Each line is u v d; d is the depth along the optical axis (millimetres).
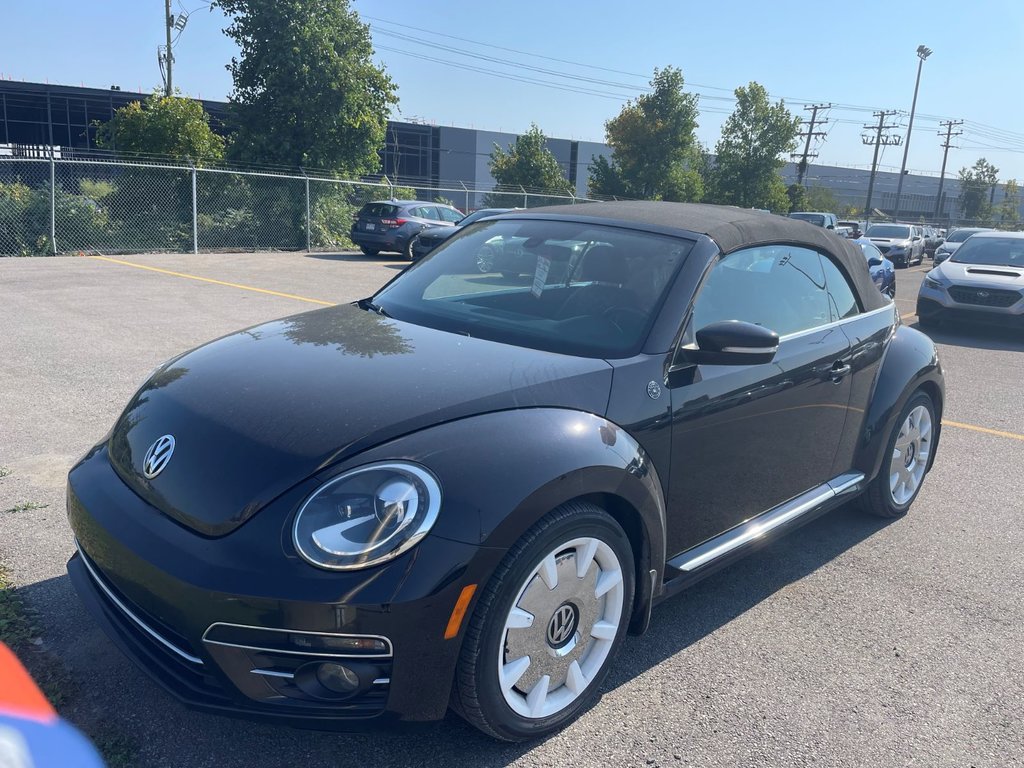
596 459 2389
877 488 4270
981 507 4770
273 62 21859
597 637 2580
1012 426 6676
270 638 2021
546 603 2365
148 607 2154
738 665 2977
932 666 3047
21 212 16141
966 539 4281
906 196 98438
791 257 3645
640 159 40562
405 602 2020
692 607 3410
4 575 3207
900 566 3914
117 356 7086
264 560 2033
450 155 61094
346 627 2008
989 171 79062
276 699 2090
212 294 11312
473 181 62438
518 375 2568
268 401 2441
